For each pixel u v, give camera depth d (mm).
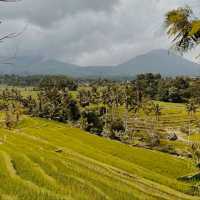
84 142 113188
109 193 39406
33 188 34875
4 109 165375
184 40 20047
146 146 154250
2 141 87125
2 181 36219
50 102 195375
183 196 46250
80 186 39688
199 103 192000
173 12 19672
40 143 95438
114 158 87500
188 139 169625
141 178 62250
